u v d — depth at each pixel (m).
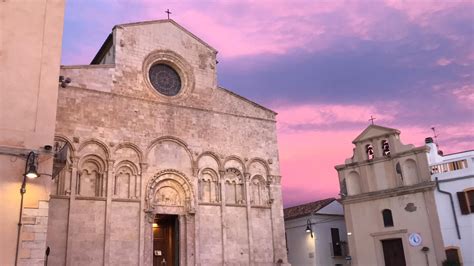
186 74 37.47
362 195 44.41
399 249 41.38
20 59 20.78
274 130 40.75
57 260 27.70
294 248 51.78
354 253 43.84
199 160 35.59
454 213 38.81
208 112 37.25
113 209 30.69
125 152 32.34
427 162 41.03
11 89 20.22
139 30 35.84
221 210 35.31
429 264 38.84
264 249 36.50
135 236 31.02
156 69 36.41
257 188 38.16
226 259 34.28
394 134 43.69
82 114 31.19
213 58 39.44
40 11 21.92
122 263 30.00
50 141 20.34
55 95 21.05
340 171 46.91
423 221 40.03
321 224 50.56
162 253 34.25
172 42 37.38
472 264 37.06
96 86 32.38
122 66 34.06
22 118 20.05
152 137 33.72
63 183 29.17
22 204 19.00
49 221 27.98
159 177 33.22
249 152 38.44
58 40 21.89
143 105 34.09
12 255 18.31
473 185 38.44
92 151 30.97
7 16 21.08
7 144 19.42
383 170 43.84
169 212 33.16
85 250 28.89
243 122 39.00
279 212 38.38
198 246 33.34
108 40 36.06
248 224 36.22
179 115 35.62
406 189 41.44
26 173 18.88
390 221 42.25
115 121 32.44
